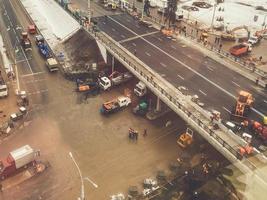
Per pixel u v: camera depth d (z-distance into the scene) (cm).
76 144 6338
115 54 8038
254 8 13438
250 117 6119
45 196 5294
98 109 7281
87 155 6103
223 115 6097
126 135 6600
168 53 8281
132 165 5925
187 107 6219
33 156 5744
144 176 5706
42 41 9550
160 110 7125
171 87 6856
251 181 4647
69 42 9631
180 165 5838
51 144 6309
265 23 11812
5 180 5531
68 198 5278
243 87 7012
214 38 10194
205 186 5056
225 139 5366
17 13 11638
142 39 9019
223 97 6625
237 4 13800
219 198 4731
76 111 7181
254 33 10769
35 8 12088
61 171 5750
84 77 8225
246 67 7769
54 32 10412
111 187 5491
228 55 8188
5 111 7031
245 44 9369
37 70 8450
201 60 8019
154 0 13050
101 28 9600
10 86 7812
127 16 10700
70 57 9025
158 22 10350
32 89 7756
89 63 8625
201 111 6094
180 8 12638
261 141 5553
